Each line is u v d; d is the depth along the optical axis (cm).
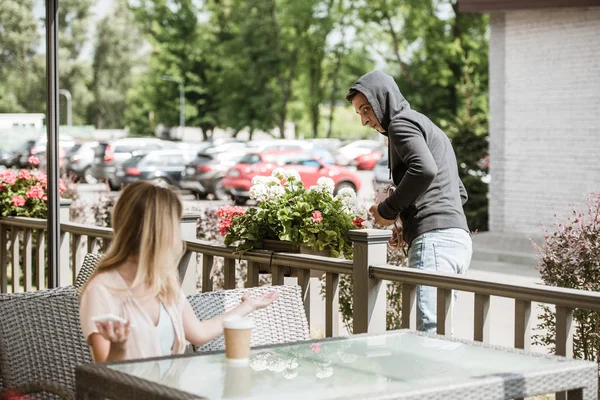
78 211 1112
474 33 4778
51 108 538
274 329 361
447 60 4822
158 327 301
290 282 543
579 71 1415
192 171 2789
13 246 767
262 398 239
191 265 567
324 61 5291
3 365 324
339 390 247
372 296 448
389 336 324
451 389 249
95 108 5812
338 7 5209
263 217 519
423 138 450
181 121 5622
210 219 888
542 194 1469
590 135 1405
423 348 305
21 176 797
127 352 294
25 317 333
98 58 5816
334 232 505
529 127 1484
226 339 279
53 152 539
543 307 595
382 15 4978
